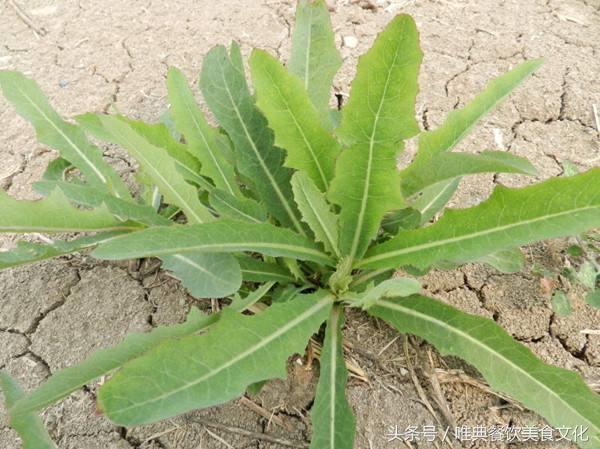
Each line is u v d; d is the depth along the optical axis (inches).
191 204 12.9
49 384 10.3
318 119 13.0
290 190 15.0
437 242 12.7
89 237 13.4
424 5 26.9
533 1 26.8
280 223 15.4
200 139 14.4
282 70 12.1
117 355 10.9
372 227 13.4
